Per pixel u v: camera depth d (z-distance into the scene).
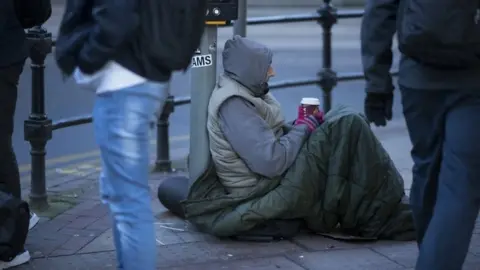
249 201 7.91
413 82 5.95
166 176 10.74
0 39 6.85
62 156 12.62
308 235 8.20
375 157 7.91
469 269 7.36
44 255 7.64
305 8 36.44
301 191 7.82
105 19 5.44
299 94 17.80
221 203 7.95
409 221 8.05
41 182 9.16
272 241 8.01
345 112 8.06
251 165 7.82
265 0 37.00
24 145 13.03
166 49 5.54
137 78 5.54
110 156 5.67
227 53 8.05
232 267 7.34
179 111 16.02
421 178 6.22
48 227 8.48
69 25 5.84
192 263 7.44
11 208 7.02
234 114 7.84
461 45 5.52
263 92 8.16
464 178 5.70
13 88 7.09
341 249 7.82
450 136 5.77
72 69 5.80
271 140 7.80
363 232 8.07
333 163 7.90
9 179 7.29
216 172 8.11
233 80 8.01
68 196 9.73
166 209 9.09
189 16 5.59
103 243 8.02
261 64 7.93
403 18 5.79
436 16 5.49
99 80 5.61
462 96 5.72
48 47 9.03
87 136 14.02
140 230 5.70
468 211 5.68
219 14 7.95
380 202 7.98
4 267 7.22
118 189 5.70
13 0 6.97
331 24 12.51
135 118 5.60
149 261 5.74
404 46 5.76
